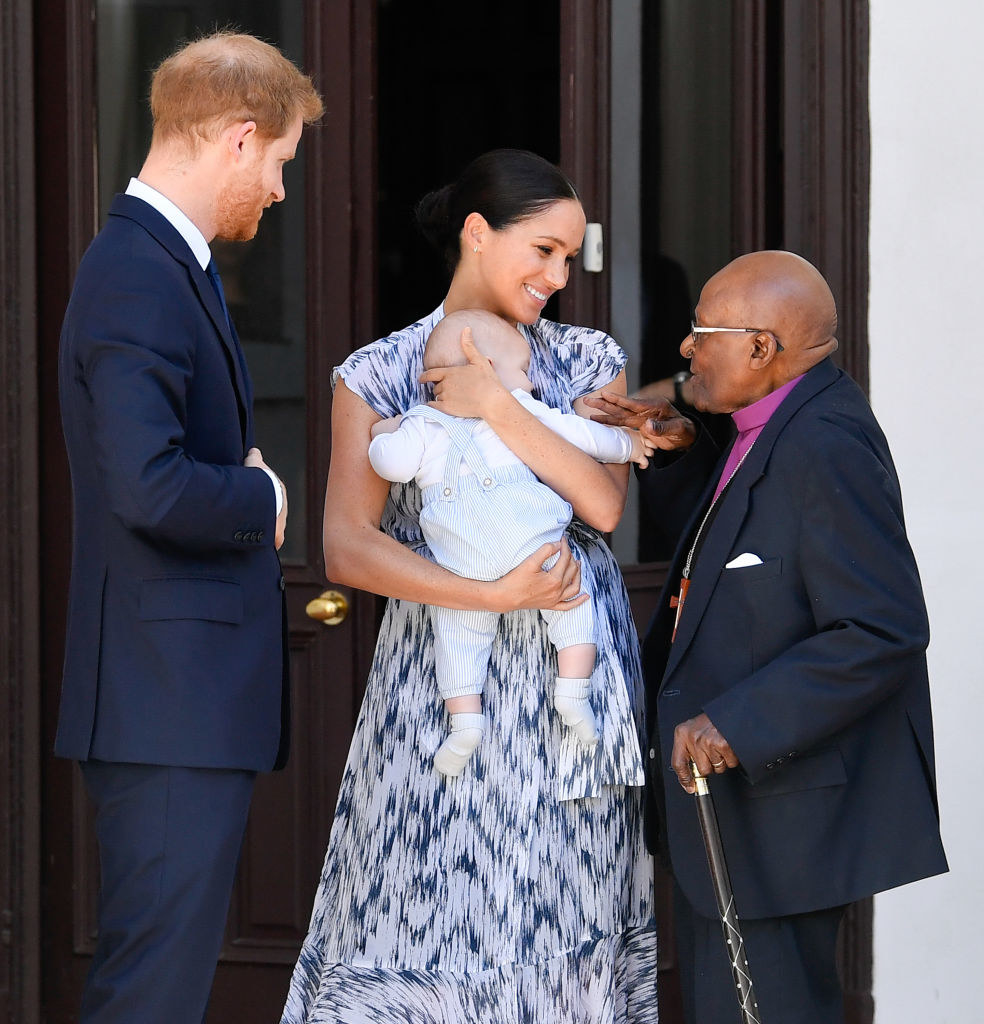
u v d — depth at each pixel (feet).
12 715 43.42
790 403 28.86
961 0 42.96
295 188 44.96
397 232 82.38
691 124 44.45
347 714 44.96
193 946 28.14
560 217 29.66
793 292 28.81
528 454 28.89
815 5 43.14
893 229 43.21
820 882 28.07
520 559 28.27
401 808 29.58
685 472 32.86
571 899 29.37
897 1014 43.65
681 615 29.30
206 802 28.30
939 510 43.45
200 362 28.48
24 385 43.11
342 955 29.91
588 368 31.78
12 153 42.86
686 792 29.04
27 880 43.75
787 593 28.12
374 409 30.25
